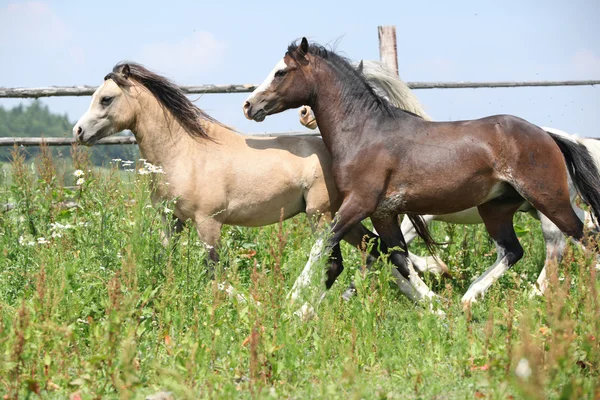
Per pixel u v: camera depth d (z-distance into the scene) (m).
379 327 6.76
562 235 9.23
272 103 8.78
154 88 8.62
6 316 6.14
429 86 14.32
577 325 5.74
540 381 4.37
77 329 6.05
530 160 8.09
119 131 8.66
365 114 8.50
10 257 8.32
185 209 8.57
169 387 4.86
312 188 8.84
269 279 6.39
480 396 4.98
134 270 6.52
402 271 8.84
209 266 8.05
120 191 9.17
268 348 5.54
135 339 5.61
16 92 11.73
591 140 8.97
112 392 5.20
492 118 8.34
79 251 7.75
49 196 9.79
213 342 5.81
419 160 8.25
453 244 10.30
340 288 7.05
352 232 9.12
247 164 8.69
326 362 5.87
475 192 8.29
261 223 8.98
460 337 6.04
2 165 10.82
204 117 8.88
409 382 5.50
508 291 8.23
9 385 5.02
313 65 8.69
